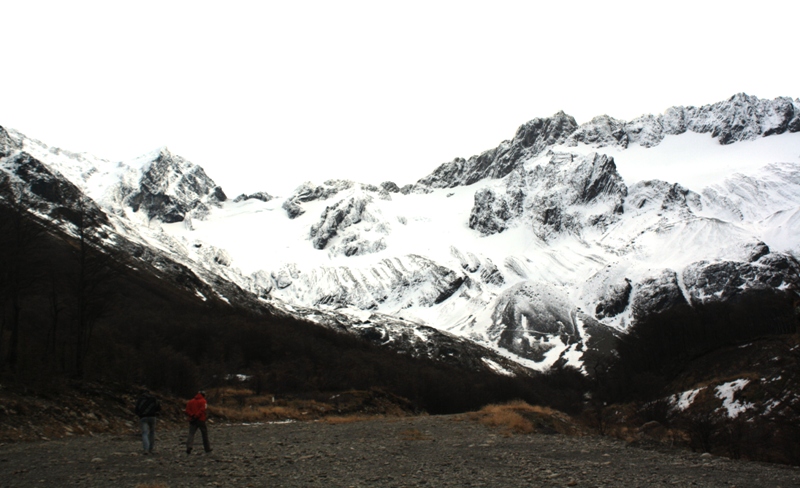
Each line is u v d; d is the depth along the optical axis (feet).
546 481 73.61
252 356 431.84
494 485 71.00
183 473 75.77
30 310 243.81
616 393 397.80
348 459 91.81
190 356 365.61
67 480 69.82
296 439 120.06
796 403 171.12
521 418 150.61
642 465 87.25
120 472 75.41
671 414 244.42
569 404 430.61
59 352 197.88
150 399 94.68
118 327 348.18
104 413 128.98
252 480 72.33
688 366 376.07
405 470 81.87
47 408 117.80
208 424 150.41
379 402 244.01
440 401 385.70
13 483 68.03
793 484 72.54
